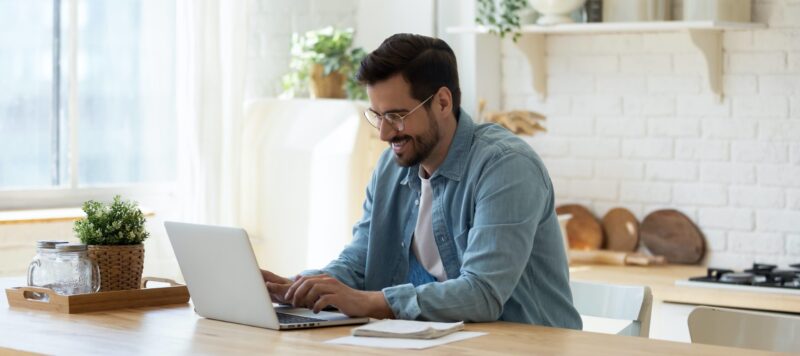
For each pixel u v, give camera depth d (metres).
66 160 4.69
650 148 4.78
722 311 2.63
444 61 2.57
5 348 2.12
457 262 2.63
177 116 4.89
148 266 4.86
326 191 4.81
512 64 5.09
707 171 4.65
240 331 2.30
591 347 2.12
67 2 4.66
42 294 2.62
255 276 2.32
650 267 4.58
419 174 2.72
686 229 4.66
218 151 4.81
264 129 5.05
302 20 5.43
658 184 4.77
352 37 5.27
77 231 2.70
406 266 2.77
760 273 4.15
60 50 4.66
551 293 2.66
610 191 4.88
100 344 2.14
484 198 2.50
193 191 4.80
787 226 4.48
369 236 2.82
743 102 4.56
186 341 2.18
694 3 4.45
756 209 4.55
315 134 4.89
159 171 5.04
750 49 4.53
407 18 5.29
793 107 4.46
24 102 4.55
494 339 2.19
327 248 4.81
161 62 5.02
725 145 4.61
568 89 4.95
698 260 4.66
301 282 2.45
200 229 2.41
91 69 4.77
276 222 4.95
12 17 4.50
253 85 5.33
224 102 4.90
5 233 4.04
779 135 4.49
